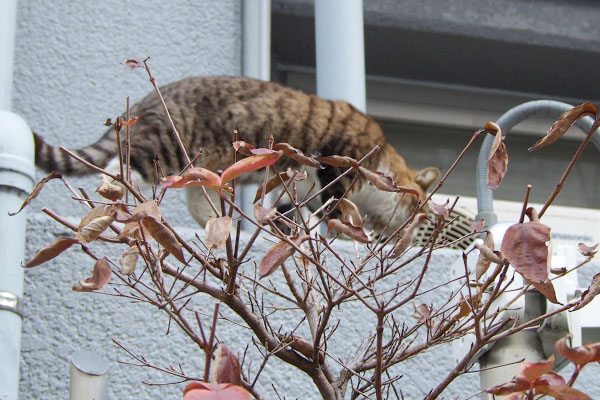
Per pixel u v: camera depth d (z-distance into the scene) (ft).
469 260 8.09
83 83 15.31
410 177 18.45
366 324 10.34
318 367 6.23
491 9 19.52
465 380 10.50
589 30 19.97
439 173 18.92
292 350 6.35
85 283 5.14
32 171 10.09
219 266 6.00
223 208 5.54
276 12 18.25
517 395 4.84
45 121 14.99
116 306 10.05
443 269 10.87
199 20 16.30
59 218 5.78
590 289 5.64
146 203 5.12
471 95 20.59
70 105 15.19
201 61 16.24
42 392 9.64
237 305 6.04
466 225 13.91
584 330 8.67
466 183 19.90
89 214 5.31
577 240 16.97
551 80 20.72
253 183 15.29
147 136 15.72
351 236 5.19
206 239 4.99
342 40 15.83
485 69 20.27
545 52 19.89
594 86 20.97
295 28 18.62
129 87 15.62
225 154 16.39
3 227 9.62
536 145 5.16
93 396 7.98
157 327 10.03
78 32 15.55
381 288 10.66
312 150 17.16
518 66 20.26
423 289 10.74
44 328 9.89
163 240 5.11
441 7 19.27
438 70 20.18
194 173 4.91
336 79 15.69
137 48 15.81
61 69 15.28
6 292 9.30
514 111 10.50
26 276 10.07
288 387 10.01
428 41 19.43
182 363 9.93
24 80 15.07
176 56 16.10
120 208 5.28
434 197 16.29
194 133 16.11
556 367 7.89
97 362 8.17
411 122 20.10
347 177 17.34
